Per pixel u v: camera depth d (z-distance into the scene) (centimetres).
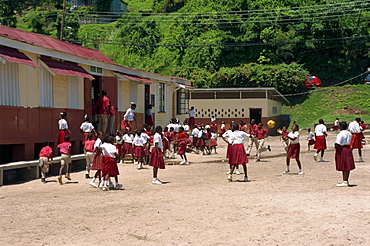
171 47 6103
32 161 1480
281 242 644
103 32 6344
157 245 649
